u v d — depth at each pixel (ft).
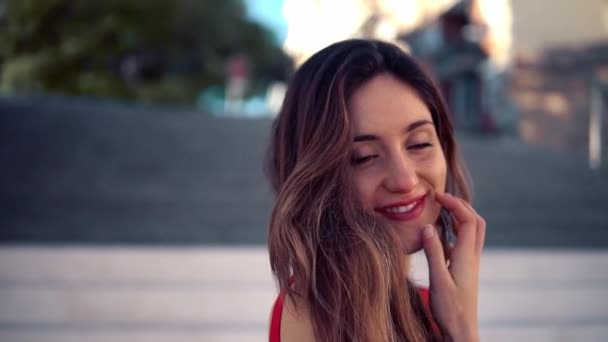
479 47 45.44
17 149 22.21
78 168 20.12
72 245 11.85
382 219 2.59
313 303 2.46
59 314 10.64
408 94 2.62
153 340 10.02
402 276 2.54
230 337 10.03
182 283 11.19
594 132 23.67
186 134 27.61
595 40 40.29
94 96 63.00
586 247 12.35
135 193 17.22
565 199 17.37
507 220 14.70
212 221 14.43
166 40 68.13
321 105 2.69
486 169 22.02
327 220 2.52
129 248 11.62
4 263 11.13
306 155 2.62
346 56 2.72
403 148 2.61
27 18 61.00
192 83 72.38
